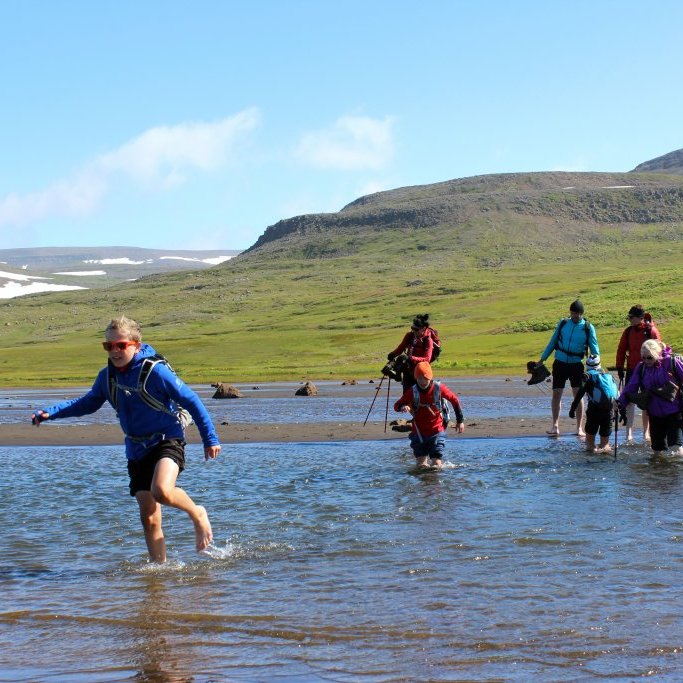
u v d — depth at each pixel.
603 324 70.31
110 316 198.25
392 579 7.48
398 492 11.60
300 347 85.00
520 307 109.00
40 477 13.45
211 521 10.05
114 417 25.39
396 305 149.62
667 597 6.74
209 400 32.81
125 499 11.52
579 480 12.21
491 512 10.09
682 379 14.65
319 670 5.48
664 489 11.34
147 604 6.98
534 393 31.06
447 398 13.73
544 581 7.27
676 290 87.38
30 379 58.78
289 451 16.25
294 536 9.21
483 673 5.35
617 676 5.25
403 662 5.57
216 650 5.90
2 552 8.77
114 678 5.41
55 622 6.57
